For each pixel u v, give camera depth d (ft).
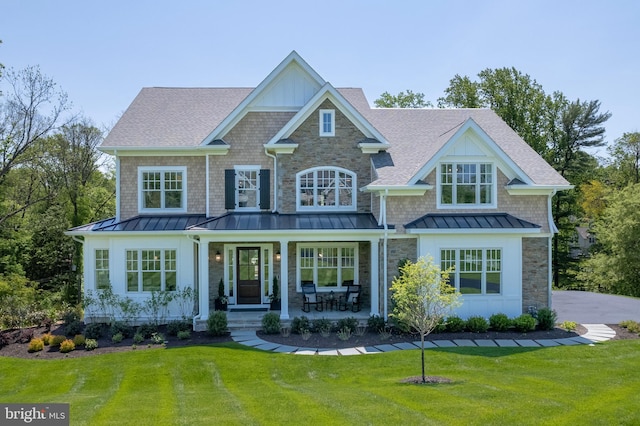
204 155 81.10
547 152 171.42
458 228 69.82
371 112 95.20
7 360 57.41
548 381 43.16
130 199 81.05
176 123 85.61
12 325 75.77
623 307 87.10
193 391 44.06
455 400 36.96
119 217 80.84
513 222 72.02
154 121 85.76
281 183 79.66
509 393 38.86
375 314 71.10
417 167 72.69
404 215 72.38
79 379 49.67
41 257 126.93
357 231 70.64
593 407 34.71
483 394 38.65
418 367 50.14
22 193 154.40
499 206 73.97
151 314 74.95
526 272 72.95
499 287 71.67
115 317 75.05
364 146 79.36
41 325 75.77
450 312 70.23
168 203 81.56
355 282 80.79
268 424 32.73
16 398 43.73
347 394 40.19
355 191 80.23
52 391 46.37
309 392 41.50
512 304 71.67
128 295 75.20
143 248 75.51
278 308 79.66
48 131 120.57
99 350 61.11
